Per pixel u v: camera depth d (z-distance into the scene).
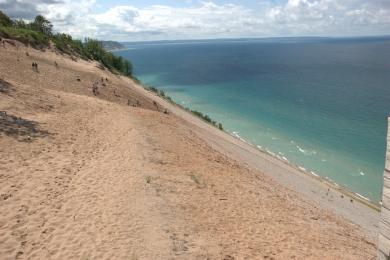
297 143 55.91
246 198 21.33
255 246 15.41
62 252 12.69
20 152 19.53
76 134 24.53
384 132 62.31
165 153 24.98
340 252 16.98
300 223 19.95
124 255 12.81
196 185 20.77
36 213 14.62
